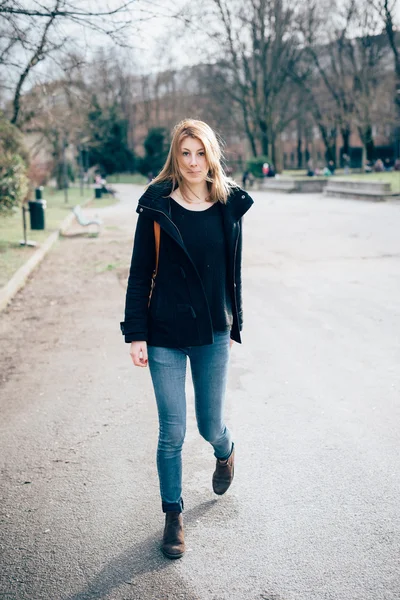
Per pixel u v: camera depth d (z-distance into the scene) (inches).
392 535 113.2
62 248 601.6
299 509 123.6
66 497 131.8
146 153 3016.7
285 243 552.1
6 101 871.7
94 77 478.3
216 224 106.7
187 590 99.6
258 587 99.6
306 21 1806.1
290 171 2780.5
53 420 176.6
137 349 106.7
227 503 127.1
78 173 3004.4
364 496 127.8
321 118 2043.6
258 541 112.9
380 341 242.8
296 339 249.9
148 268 108.7
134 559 108.8
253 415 173.9
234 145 2792.8
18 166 758.5
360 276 382.0
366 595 96.7
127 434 164.7
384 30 1713.8
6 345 261.1
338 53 1927.9
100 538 115.9
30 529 119.6
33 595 99.7
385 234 584.7
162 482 111.6
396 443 152.6
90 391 200.5
